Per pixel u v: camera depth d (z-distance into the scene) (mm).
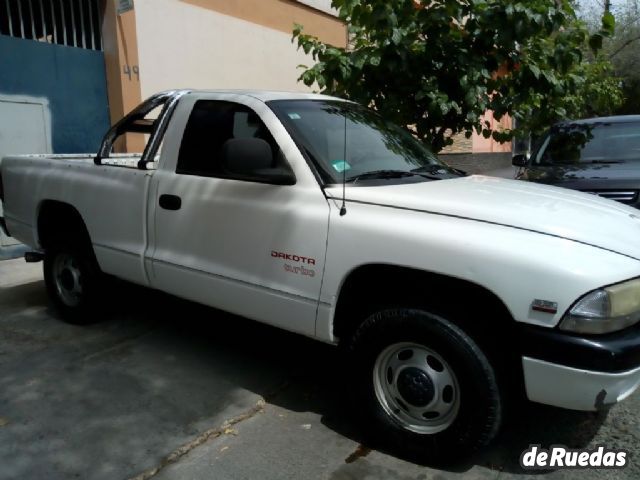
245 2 9203
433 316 2799
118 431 3215
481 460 3025
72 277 4758
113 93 7656
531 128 6883
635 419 3447
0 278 6246
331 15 11180
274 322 3389
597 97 10359
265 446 3117
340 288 3068
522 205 3012
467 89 5309
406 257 2826
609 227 2887
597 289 2490
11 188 5246
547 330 2535
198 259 3715
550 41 5660
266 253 3340
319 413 3482
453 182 3539
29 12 7000
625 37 20312
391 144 3924
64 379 3832
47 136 7215
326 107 3904
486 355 2713
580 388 2504
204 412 3447
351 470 2916
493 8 5074
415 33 5426
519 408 3459
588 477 2895
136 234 4109
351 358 3123
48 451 3012
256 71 9562
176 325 4859
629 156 6258
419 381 2918
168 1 7996
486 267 2639
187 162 3859
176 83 8234
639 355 2541
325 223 3105
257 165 3156
